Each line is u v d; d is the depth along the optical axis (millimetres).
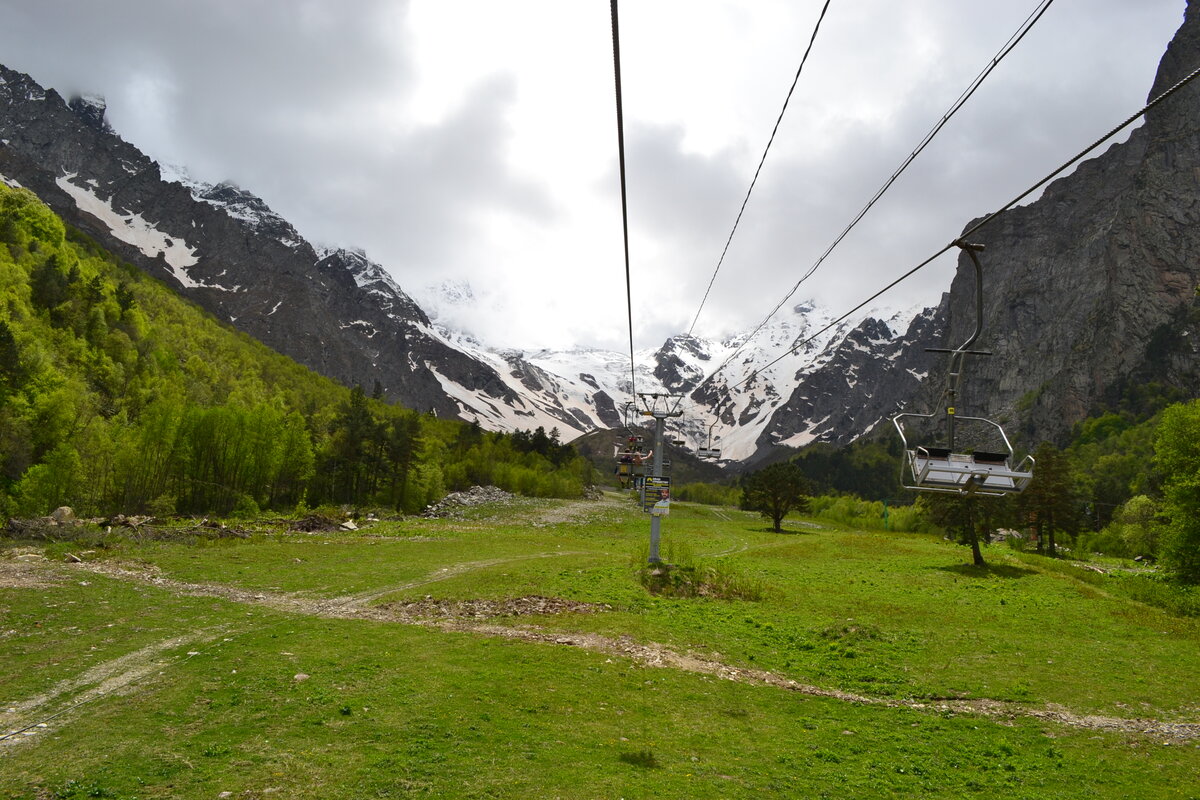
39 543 46094
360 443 116812
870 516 151000
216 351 187875
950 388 24672
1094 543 118938
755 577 51781
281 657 24234
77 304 134000
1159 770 20172
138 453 78375
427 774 15984
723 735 20781
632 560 51281
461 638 28719
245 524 69875
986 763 20125
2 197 161500
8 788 14219
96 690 20281
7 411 77250
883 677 27906
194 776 15102
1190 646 34156
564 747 18391
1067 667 30062
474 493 148375
